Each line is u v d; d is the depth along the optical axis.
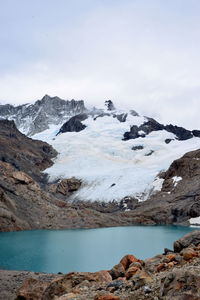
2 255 53.06
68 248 60.75
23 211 101.81
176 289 9.58
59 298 12.49
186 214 127.50
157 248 61.09
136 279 12.12
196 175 154.88
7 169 123.88
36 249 59.34
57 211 112.81
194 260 13.30
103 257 51.03
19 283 29.56
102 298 10.62
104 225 111.94
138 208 144.75
